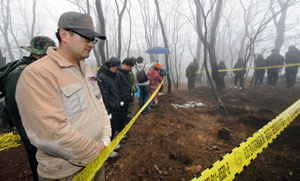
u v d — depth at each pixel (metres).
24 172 2.28
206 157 2.34
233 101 5.42
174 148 2.46
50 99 0.78
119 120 2.96
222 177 1.16
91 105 1.04
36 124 0.75
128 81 3.04
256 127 3.38
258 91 6.00
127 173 2.10
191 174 2.02
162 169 2.12
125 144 2.79
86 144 0.87
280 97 5.04
